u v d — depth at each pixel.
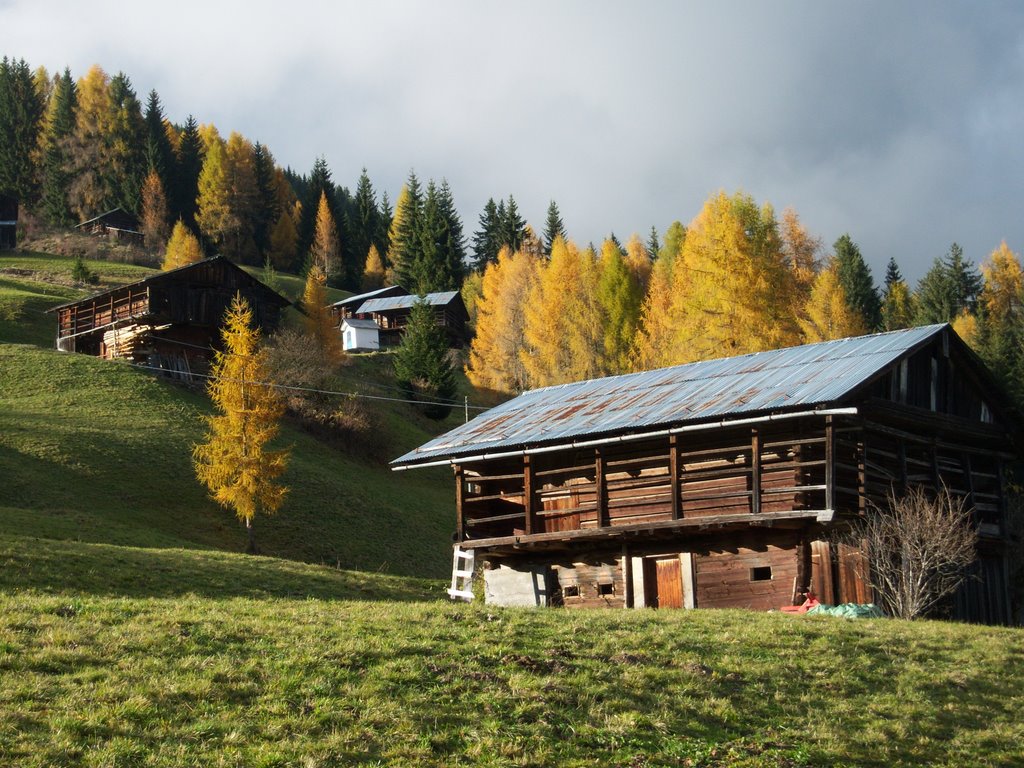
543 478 36.47
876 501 31.67
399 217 177.12
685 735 16.19
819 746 16.45
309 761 13.50
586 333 87.94
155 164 172.62
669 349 68.38
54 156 172.88
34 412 66.00
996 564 37.06
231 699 15.47
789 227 82.12
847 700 18.69
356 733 14.62
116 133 179.75
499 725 15.54
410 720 15.30
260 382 58.38
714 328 64.19
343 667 17.28
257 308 93.38
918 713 18.47
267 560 44.28
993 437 36.69
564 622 22.53
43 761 12.73
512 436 35.47
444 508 72.81
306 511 62.19
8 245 140.62
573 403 37.41
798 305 70.81
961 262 116.44
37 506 51.84
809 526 30.59
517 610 24.52
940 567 30.33
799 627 23.17
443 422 96.06
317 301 105.25
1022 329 92.44
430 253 155.12
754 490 30.48
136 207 170.25
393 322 135.38
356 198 197.25
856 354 32.75
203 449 57.41
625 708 16.89
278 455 57.59
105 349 90.12
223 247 172.12
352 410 81.44
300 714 15.10
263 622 19.92
